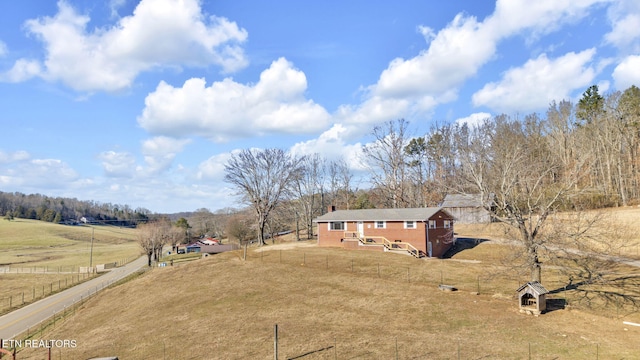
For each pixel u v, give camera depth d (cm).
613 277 2998
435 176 7438
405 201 6681
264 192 6334
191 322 2558
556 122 7462
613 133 6794
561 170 4803
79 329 2888
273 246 5584
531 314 2375
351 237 5000
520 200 3216
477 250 4647
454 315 2425
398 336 2123
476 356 1820
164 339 2302
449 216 5075
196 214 16600
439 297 2791
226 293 3139
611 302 2492
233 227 8962
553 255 2638
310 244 5522
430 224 4578
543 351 1850
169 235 9388
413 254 4366
